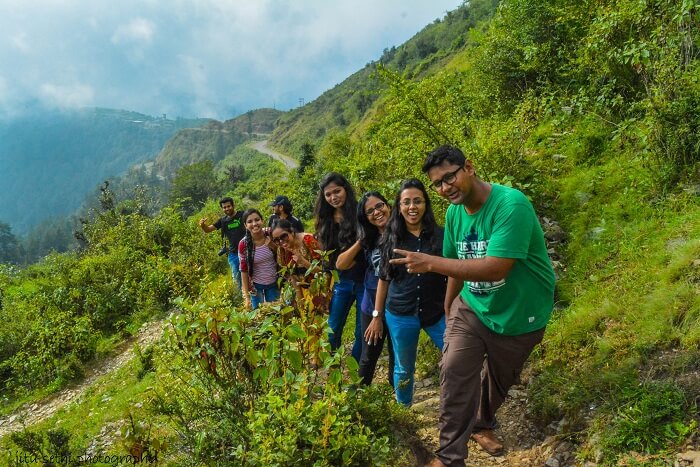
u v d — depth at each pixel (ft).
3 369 36.35
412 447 10.32
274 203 17.15
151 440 10.62
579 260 15.81
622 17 18.94
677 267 11.61
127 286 42.24
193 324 9.66
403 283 10.94
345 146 78.79
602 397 9.79
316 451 8.17
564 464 9.15
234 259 28.35
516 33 30.17
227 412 9.88
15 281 62.54
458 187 8.24
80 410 25.88
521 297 8.61
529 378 12.17
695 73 15.65
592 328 12.03
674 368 9.29
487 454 10.30
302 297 11.69
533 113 25.04
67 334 34.60
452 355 9.00
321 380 11.98
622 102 20.07
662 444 8.16
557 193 19.70
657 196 15.92
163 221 54.80
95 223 66.28
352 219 13.33
